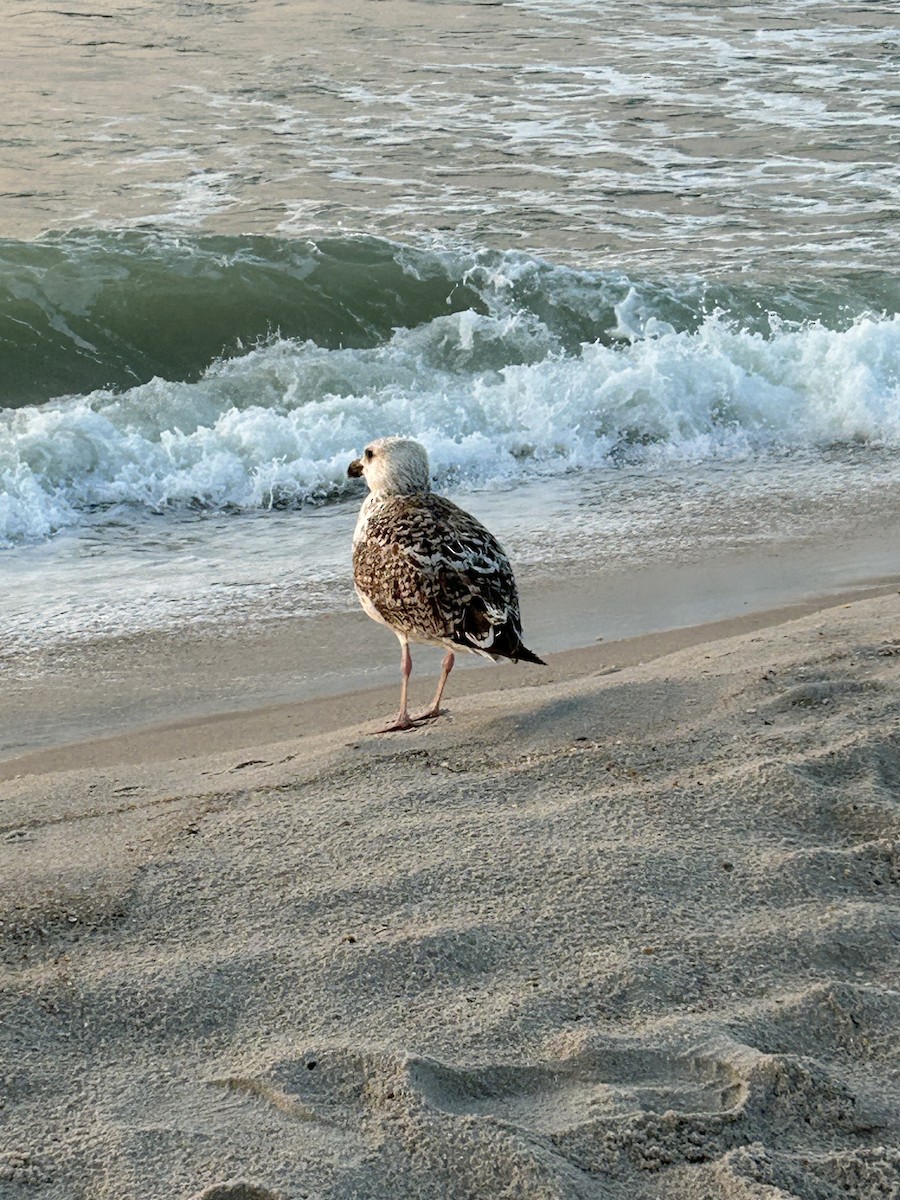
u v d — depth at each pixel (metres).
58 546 5.41
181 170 9.38
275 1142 3.10
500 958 3.37
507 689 4.38
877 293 7.52
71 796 3.90
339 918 3.44
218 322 7.17
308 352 7.02
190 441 5.90
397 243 7.68
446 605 3.96
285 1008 3.29
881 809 3.66
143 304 7.18
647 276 7.55
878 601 4.66
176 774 4.00
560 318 7.20
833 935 3.41
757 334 6.81
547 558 5.23
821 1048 3.24
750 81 11.84
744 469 5.97
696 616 4.84
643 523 5.50
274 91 11.39
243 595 5.05
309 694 4.51
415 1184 3.07
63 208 8.52
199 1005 3.29
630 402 6.30
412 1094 3.15
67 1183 3.06
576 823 3.65
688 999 3.30
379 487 4.14
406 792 3.77
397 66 12.22
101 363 6.89
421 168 9.50
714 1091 3.17
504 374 6.56
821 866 3.54
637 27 13.77
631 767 3.82
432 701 4.41
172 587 5.11
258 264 7.45
